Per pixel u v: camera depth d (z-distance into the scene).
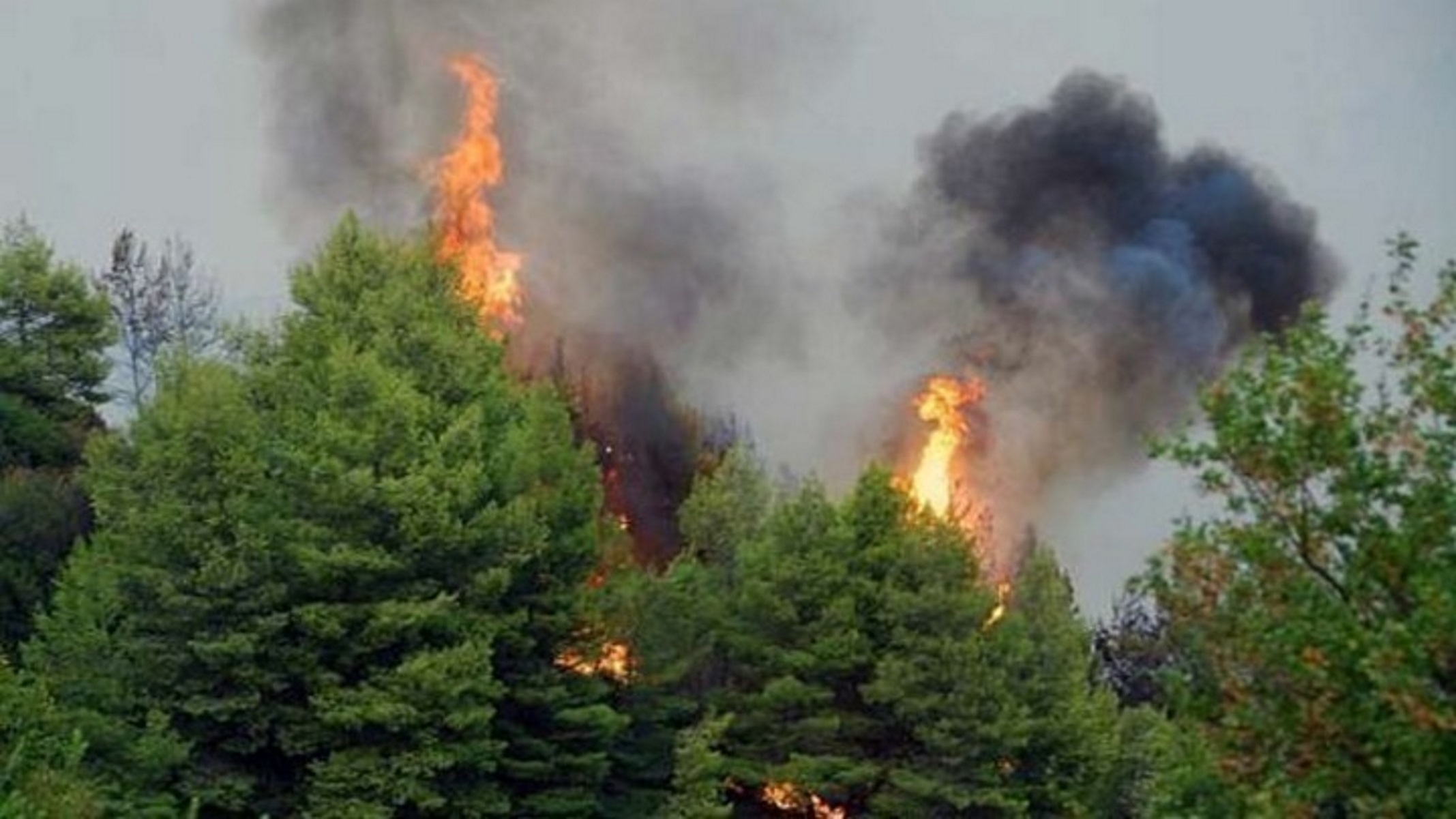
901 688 74.31
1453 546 21.02
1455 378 21.61
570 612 69.75
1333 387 21.47
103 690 60.06
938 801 74.44
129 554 63.12
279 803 63.69
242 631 61.97
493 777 68.19
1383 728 20.03
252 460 63.88
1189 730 23.84
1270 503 21.95
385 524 64.75
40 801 34.12
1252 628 21.47
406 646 64.38
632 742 74.19
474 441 67.12
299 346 71.69
